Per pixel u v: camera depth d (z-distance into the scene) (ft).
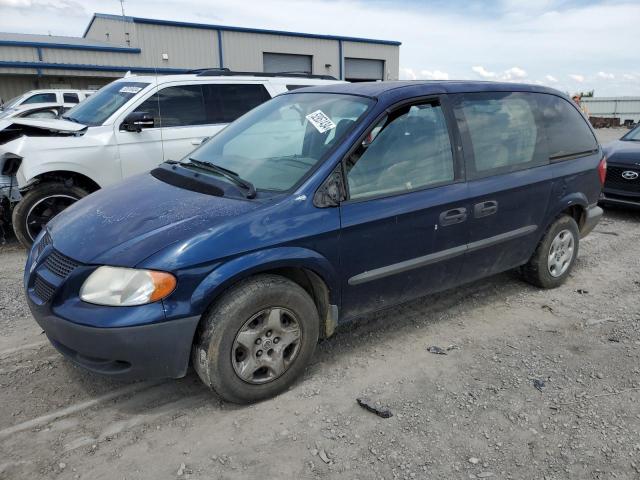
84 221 9.81
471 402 9.57
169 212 9.38
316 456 8.16
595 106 140.15
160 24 81.25
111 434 8.68
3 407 9.36
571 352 11.49
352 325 12.69
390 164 10.72
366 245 10.25
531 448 8.38
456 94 12.19
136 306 8.19
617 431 8.78
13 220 17.85
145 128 20.16
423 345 11.75
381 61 108.17
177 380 10.29
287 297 9.34
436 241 11.39
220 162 11.55
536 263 14.49
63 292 8.56
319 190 9.69
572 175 14.37
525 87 14.01
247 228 8.89
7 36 82.07
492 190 12.19
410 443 8.46
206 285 8.48
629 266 17.49
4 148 18.22
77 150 18.54
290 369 9.77
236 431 8.75
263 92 23.45
